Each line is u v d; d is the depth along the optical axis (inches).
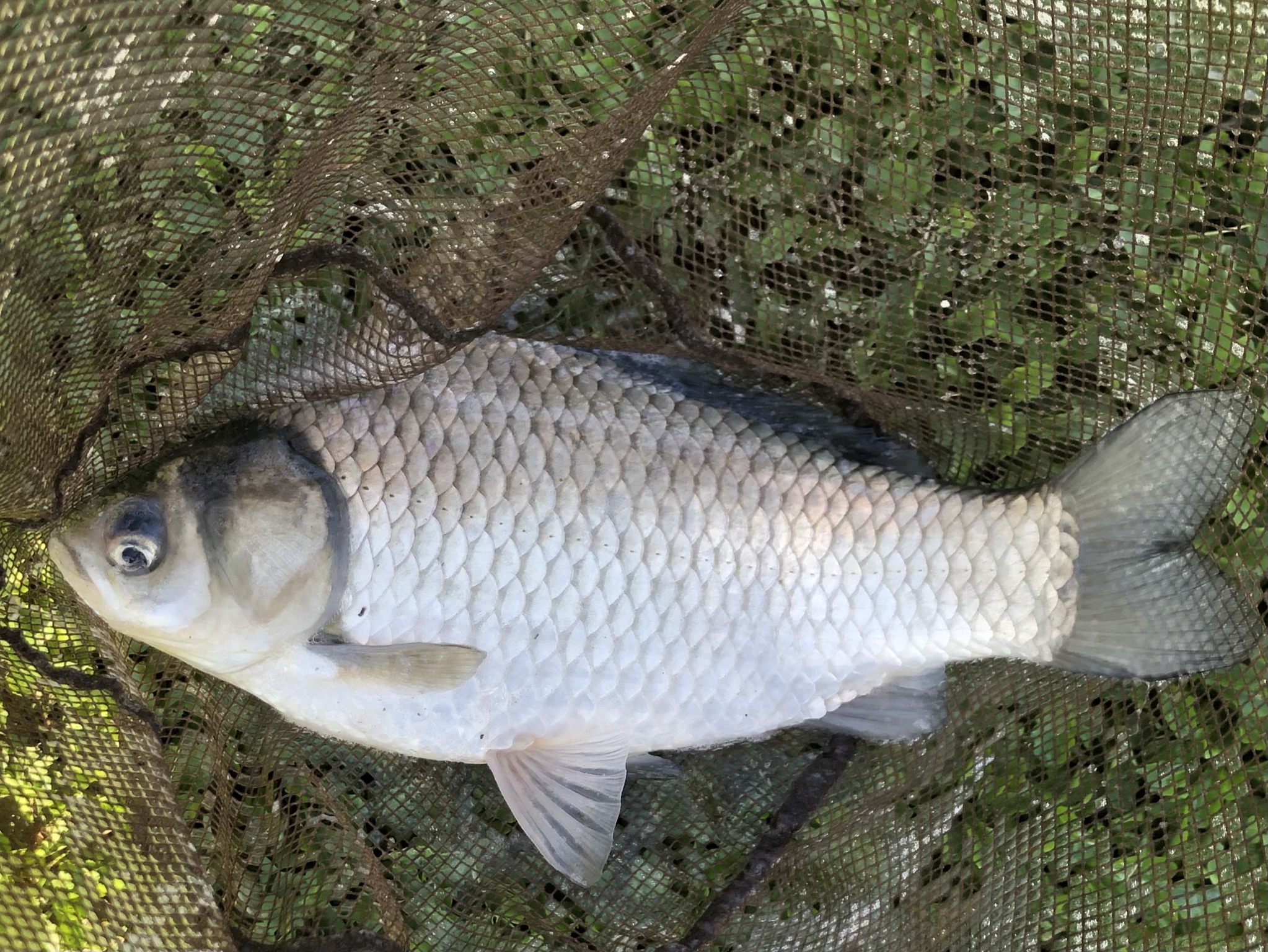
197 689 18.2
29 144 14.9
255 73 15.7
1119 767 18.5
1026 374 18.2
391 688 16.6
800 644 17.1
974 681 18.7
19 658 17.3
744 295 17.9
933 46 17.5
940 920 18.5
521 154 16.4
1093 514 17.3
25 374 15.9
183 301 16.2
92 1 14.4
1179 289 17.8
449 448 16.4
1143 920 18.2
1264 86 16.7
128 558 16.2
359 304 16.7
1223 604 17.3
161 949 17.2
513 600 16.5
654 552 16.7
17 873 17.3
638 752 17.5
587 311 18.1
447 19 15.7
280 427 16.4
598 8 16.1
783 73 17.7
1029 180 17.8
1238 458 17.1
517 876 18.9
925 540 17.1
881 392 18.1
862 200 17.9
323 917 18.2
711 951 18.6
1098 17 16.8
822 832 18.6
